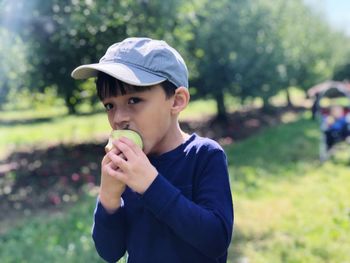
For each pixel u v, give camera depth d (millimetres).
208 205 1475
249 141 13961
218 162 1553
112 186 1490
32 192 7562
